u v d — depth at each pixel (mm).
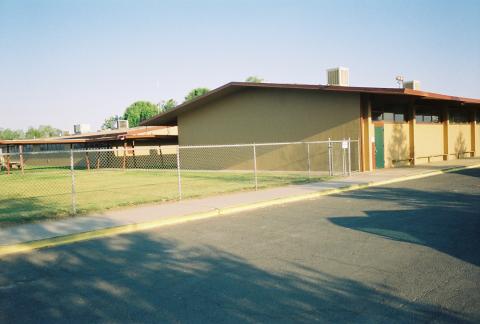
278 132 23891
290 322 4105
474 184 14383
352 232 7781
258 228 8578
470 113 32188
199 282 5395
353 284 5070
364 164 20156
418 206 10250
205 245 7344
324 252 6504
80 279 5723
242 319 4219
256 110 24969
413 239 7055
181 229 8914
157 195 14336
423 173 18578
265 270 5758
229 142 26656
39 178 26203
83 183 21125
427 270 5465
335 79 24109
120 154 39625
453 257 5973
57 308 4703
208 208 10820
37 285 5527
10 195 16188
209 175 23219
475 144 32594
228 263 6180
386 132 22141
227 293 4957
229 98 26531
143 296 4980
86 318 4406
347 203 11305
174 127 37750
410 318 4094
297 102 22844
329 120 21391
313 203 11625
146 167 38781
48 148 49875
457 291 4730
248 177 20391
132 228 9047
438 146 27391
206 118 28047
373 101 21453
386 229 7867
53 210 11570
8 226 9148
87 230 8586
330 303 4531
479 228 7641
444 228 7742
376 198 11984
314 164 22281
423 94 19594
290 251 6656
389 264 5777
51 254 7199
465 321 4004
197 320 4242
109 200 13500
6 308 4746
